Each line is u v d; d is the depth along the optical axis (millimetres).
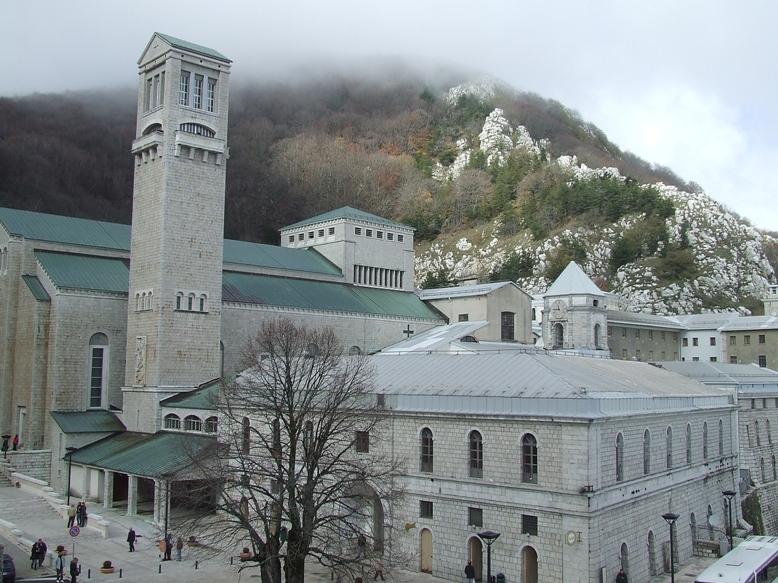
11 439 91750
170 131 87000
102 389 91188
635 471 56250
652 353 165250
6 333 92625
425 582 54562
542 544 50625
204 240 89375
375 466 58844
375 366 71062
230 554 60594
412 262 134500
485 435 54656
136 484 73375
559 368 60219
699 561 63844
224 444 55719
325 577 55281
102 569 55156
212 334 89312
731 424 80312
